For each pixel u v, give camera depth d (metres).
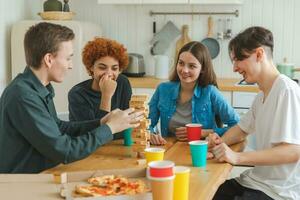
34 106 1.73
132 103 1.90
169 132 2.50
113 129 1.84
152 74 4.39
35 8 4.48
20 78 1.82
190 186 1.50
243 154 1.83
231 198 1.95
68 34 1.88
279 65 3.85
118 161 1.84
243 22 4.13
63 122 2.14
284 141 1.78
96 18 4.45
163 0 3.92
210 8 4.18
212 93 2.42
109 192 1.29
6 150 1.81
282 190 1.87
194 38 4.26
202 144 1.75
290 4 4.01
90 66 2.53
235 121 2.42
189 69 2.36
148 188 1.33
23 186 1.37
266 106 1.90
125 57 2.54
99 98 2.55
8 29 4.03
